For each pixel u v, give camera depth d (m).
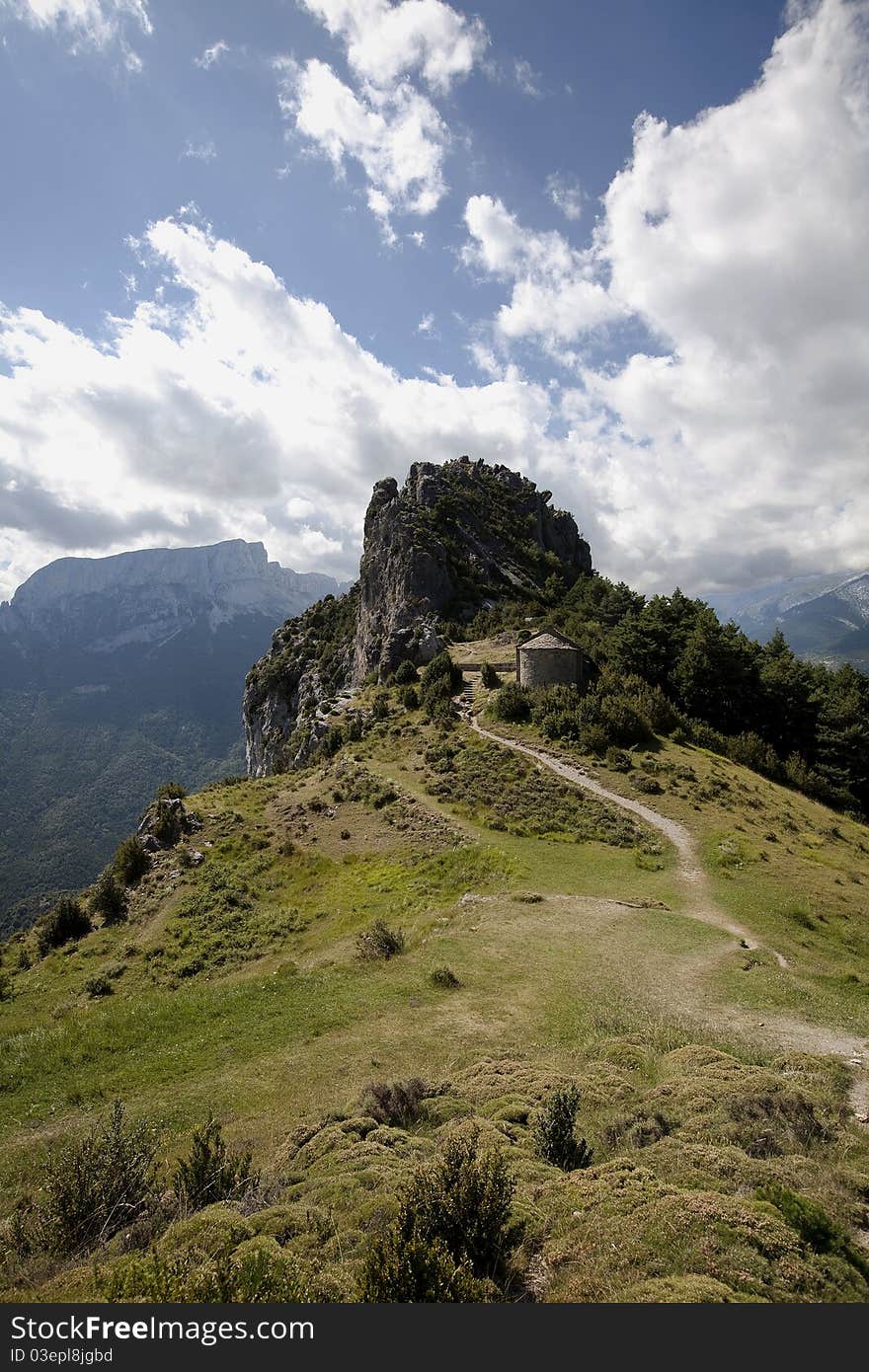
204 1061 17.27
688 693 70.75
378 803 50.16
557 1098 10.52
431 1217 7.45
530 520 148.75
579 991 19.88
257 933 37.50
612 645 80.50
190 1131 13.83
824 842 41.78
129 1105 15.34
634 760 52.16
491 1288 6.55
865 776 67.88
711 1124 10.60
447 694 73.19
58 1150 13.27
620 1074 13.71
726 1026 17.06
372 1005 19.92
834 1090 12.30
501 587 118.62
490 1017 18.45
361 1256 7.44
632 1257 7.02
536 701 62.97
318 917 37.66
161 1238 8.46
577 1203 8.23
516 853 38.31
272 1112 14.33
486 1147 9.98
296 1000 20.84
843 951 26.38
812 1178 8.69
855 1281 6.69
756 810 45.53
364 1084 15.09
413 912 34.06
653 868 35.47
